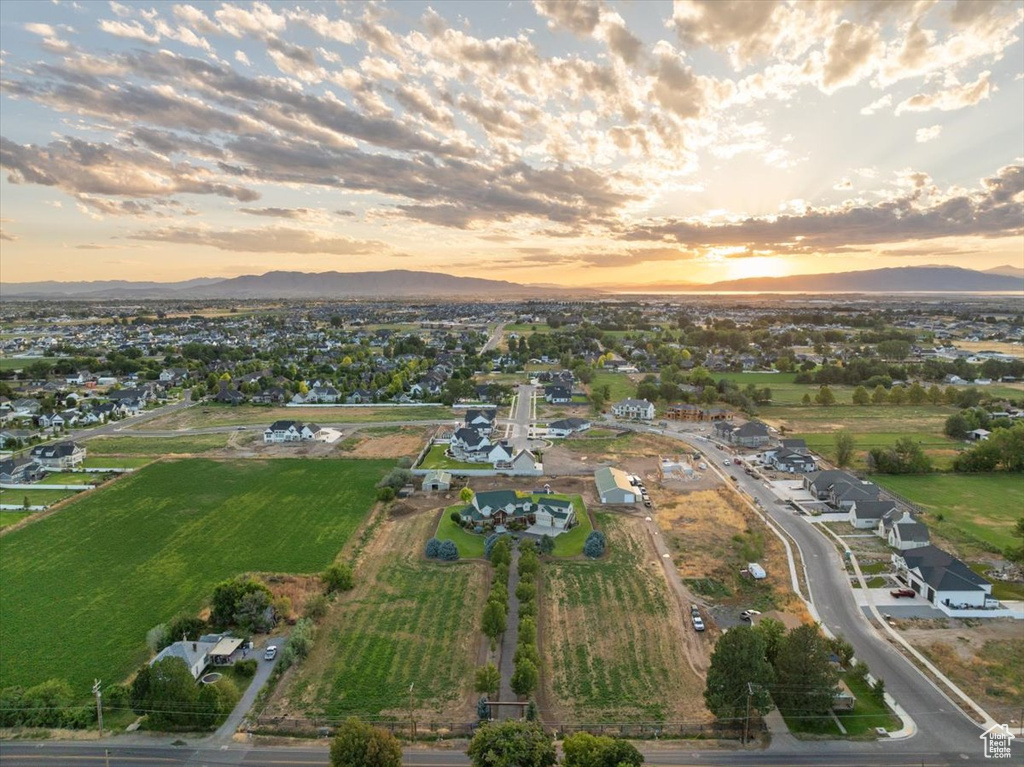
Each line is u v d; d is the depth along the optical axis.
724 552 85.19
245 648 63.12
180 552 85.44
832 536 90.62
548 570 80.31
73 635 65.44
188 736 51.59
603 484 108.56
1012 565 79.31
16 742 50.84
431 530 93.62
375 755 44.81
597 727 52.00
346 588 74.56
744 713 50.66
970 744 49.72
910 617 68.81
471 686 57.66
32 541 88.88
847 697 53.88
